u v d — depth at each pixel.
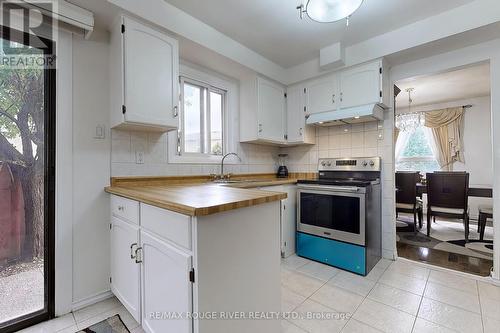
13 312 1.48
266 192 1.42
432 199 3.27
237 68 2.57
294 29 2.19
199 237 0.93
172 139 2.24
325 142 3.09
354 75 2.52
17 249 1.50
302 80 2.92
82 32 1.64
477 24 1.81
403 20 2.07
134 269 1.38
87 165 1.71
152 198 1.18
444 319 1.52
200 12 1.93
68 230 1.62
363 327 1.46
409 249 2.84
